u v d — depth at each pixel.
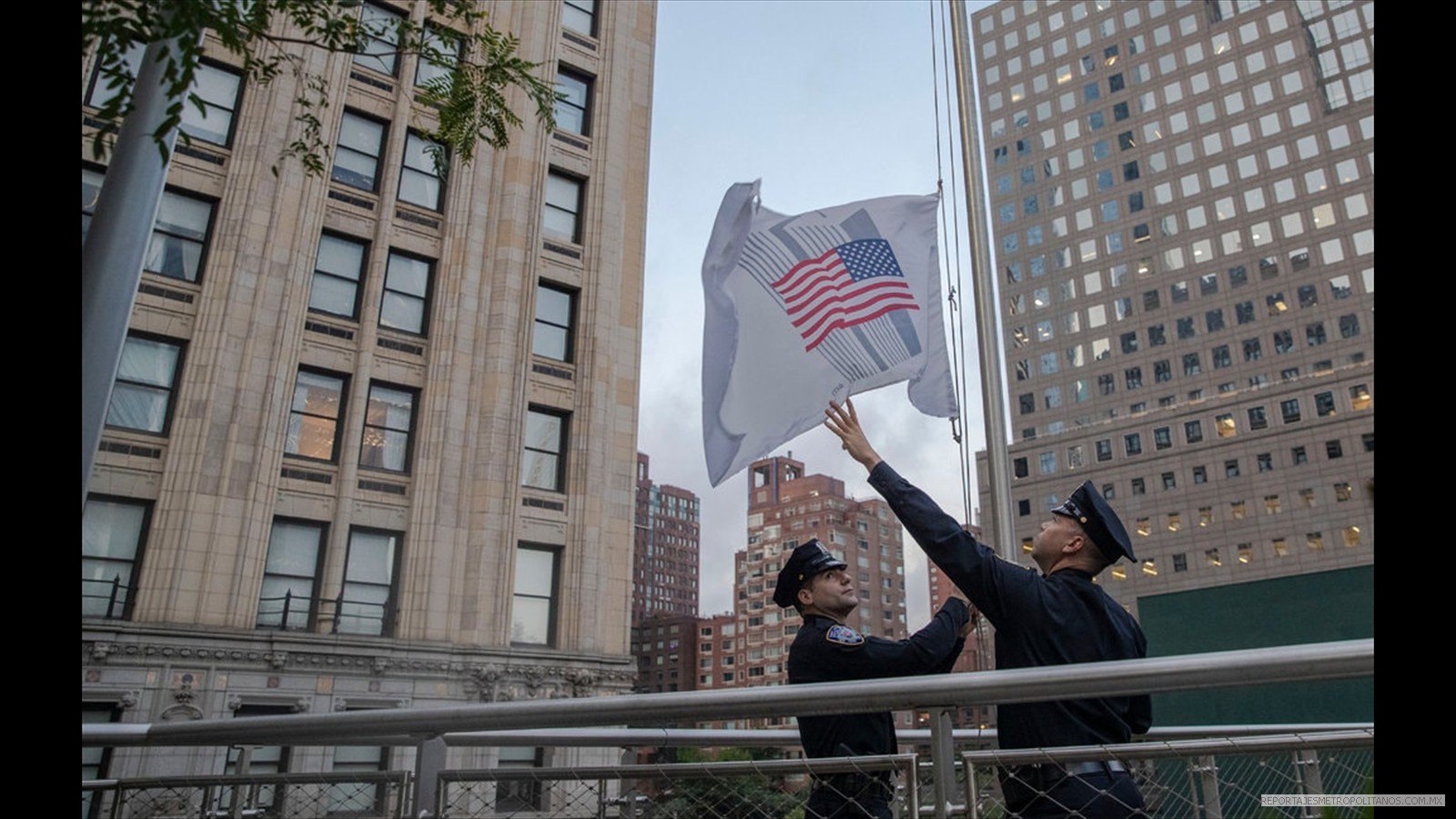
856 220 6.36
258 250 22.31
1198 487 75.25
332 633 21.14
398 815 3.31
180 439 20.52
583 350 27.27
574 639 24.77
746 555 164.25
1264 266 78.12
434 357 24.59
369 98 25.03
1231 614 14.30
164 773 17.12
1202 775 3.78
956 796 3.16
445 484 23.83
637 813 3.18
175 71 4.31
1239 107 83.31
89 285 3.98
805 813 3.18
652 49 32.31
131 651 18.64
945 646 3.17
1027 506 84.12
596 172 28.88
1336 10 80.56
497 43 7.24
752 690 2.52
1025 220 93.75
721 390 6.08
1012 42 100.12
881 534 162.25
